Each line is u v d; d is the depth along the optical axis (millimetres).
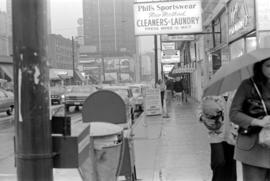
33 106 3621
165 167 9430
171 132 15539
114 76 97062
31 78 3623
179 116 22391
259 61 4695
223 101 6398
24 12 3615
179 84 36219
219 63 20547
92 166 5418
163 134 15039
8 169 10477
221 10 18812
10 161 11672
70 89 36875
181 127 17047
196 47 33406
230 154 6523
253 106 4656
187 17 18531
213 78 5086
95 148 5438
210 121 6410
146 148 12047
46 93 3691
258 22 12398
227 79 5453
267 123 4484
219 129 6383
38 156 3625
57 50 83500
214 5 20781
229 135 6363
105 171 5512
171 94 42750
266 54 4738
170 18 18531
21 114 3629
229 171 6566
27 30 3617
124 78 97750
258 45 12320
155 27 18578
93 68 100188
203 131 15453
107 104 7363
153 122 19781
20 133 3639
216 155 6375
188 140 13305
